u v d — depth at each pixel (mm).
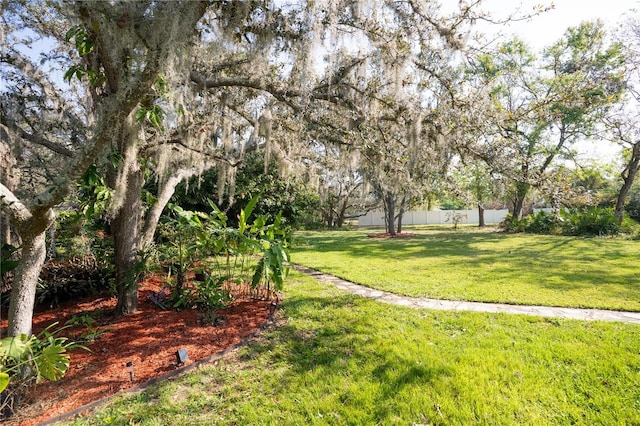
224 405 2221
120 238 3904
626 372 2572
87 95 4422
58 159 4637
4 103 3707
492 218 29188
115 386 2406
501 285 5473
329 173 7281
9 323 2172
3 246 3074
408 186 4859
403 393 2334
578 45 14805
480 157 4191
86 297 4672
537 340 3205
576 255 8617
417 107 3896
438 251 9961
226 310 4129
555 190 3992
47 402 2205
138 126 3318
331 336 3354
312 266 7480
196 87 3795
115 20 2010
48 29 4195
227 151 5742
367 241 13461
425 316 3955
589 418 2066
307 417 2104
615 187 21109
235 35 2959
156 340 3191
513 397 2285
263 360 2850
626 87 12219
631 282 5527
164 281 4625
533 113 4629
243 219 3898
